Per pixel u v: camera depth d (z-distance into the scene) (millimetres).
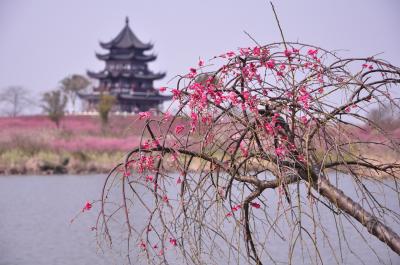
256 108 5395
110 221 14656
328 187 5613
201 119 5488
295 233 11562
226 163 5953
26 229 14570
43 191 23188
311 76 5438
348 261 10312
